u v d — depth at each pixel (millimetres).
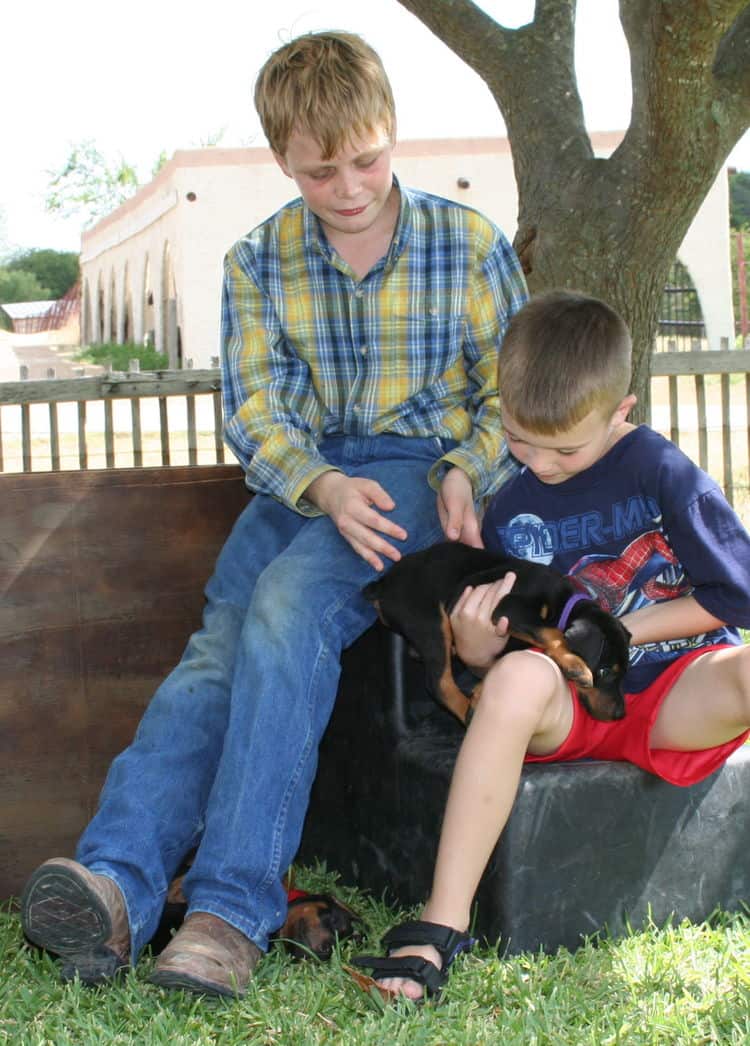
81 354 30953
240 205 23938
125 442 12961
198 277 23953
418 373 3473
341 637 3133
